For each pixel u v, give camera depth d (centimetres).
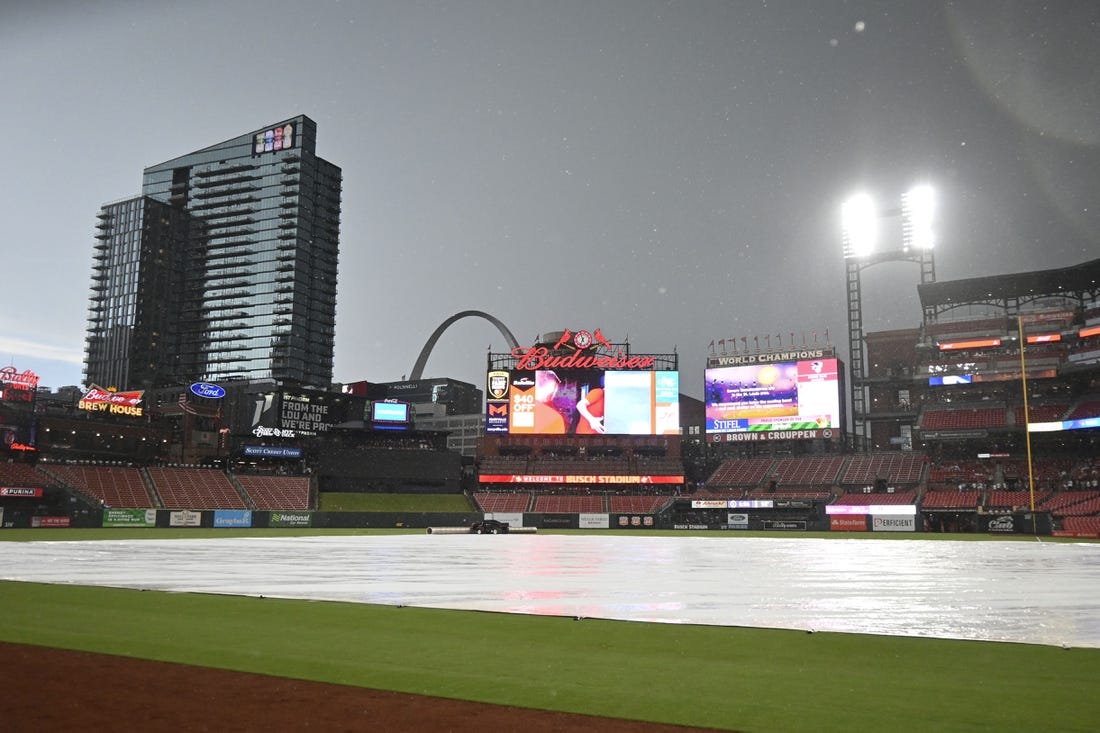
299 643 1462
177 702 1019
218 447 11588
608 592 2414
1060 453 9981
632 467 10819
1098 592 2466
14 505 7869
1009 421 9875
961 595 2369
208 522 8262
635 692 1103
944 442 10356
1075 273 9812
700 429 14150
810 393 10144
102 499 8556
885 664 1308
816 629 1692
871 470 10150
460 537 7150
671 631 1641
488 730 911
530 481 10875
